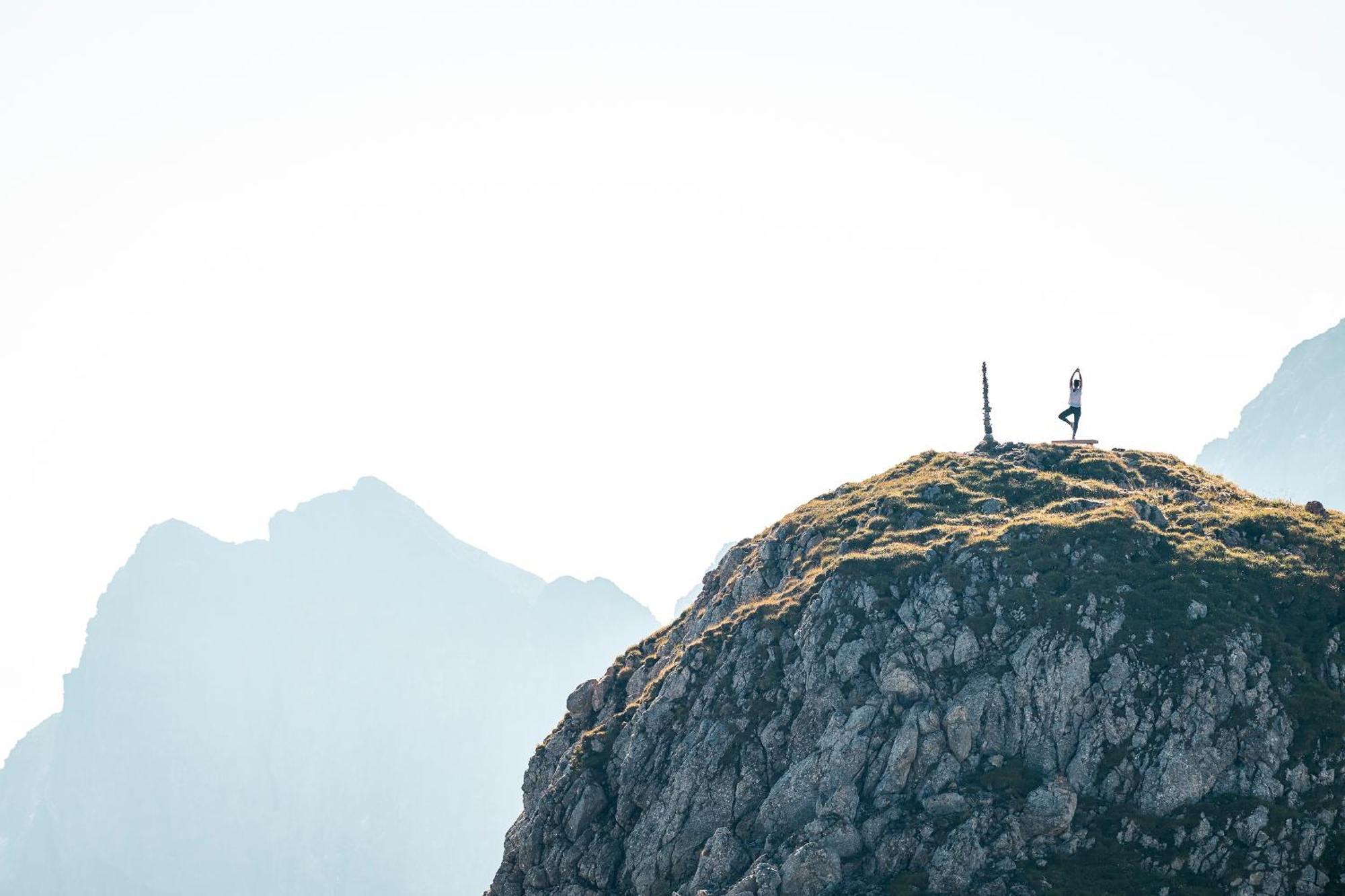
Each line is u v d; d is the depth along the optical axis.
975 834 93.62
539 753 131.12
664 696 115.75
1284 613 103.38
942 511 121.62
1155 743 96.62
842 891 93.38
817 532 125.38
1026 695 101.00
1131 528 111.81
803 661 109.19
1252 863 89.75
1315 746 94.25
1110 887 89.88
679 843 105.06
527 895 111.81
